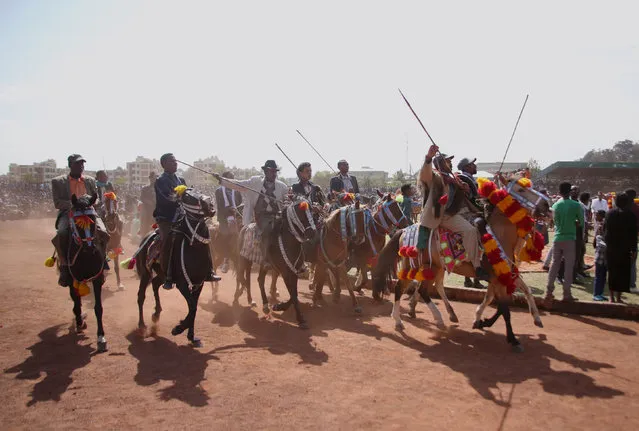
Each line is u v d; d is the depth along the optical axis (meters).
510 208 6.96
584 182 47.31
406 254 7.74
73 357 6.82
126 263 8.19
